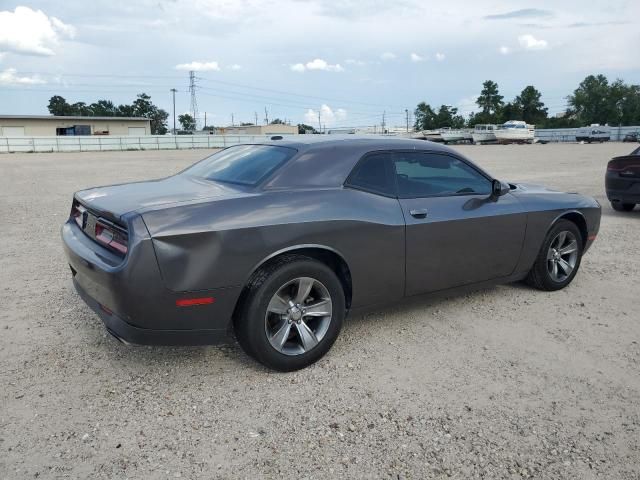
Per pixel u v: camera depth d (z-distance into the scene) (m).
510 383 3.50
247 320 3.39
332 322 3.70
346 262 3.73
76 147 48.03
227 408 3.17
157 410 3.14
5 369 3.61
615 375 3.63
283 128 89.25
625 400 3.31
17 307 4.78
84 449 2.77
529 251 4.96
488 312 4.77
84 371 3.60
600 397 3.35
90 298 3.61
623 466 2.69
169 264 3.09
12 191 14.23
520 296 5.21
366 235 3.77
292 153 3.84
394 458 2.73
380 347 4.03
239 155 4.29
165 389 3.38
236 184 3.75
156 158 33.75
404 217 3.98
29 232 8.27
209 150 50.62
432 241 4.15
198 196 3.47
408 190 4.14
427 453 2.77
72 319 4.50
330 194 3.71
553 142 78.88
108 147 49.81
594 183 15.72
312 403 3.24
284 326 3.54
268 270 3.42
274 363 3.52
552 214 5.05
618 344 4.12
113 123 69.38
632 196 9.75
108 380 3.49
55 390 3.35
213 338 3.36
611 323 4.55
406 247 4.00
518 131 71.81
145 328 3.18
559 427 3.02
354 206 3.75
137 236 3.05
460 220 4.29
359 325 4.45
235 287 3.30
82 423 3.00
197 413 3.12
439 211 4.20
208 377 3.54
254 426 2.99
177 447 2.80
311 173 3.74
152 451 2.76
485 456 2.76
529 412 3.17
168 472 2.60
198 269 3.16
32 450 2.75
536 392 3.39
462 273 4.46
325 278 3.61
